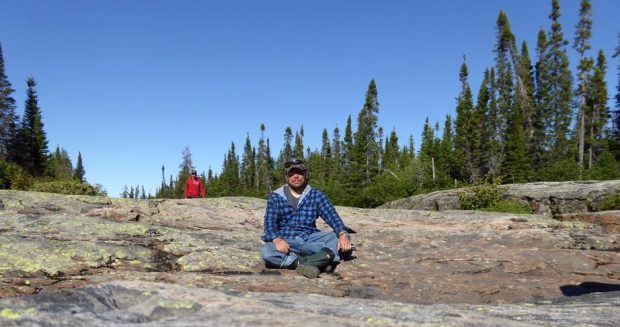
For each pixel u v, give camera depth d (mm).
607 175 24438
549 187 12516
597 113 43312
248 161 87250
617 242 6398
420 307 2541
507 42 44312
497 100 45312
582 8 36625
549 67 42469
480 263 5242
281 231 4840
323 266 4480
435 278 4535
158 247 5164
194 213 8258
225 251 5070
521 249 6016
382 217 9086
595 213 8648
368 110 53656
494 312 2672
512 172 37312
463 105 47750
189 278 3926
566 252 5836
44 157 53781
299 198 4910
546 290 4273
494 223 8133
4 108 47938
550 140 42031
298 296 2822
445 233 7027
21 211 7355
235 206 9258
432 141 55594
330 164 71062
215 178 98750
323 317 1818
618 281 4641
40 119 53844
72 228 5727
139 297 1984
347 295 3830
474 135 46594
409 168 36188
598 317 2549
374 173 52750
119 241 5301
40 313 1693
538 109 42219
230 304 1919
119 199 8781
